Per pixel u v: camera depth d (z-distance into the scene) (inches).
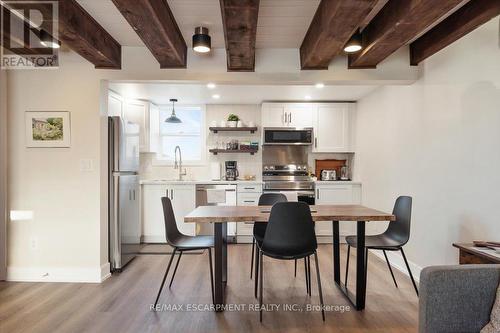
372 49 95.5
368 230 159.6
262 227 108.0
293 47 113.7
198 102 187.9
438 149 103.0
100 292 101.5
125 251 126.8
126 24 95.1
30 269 111.4
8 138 111.9
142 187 168.4
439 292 49.3
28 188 111.7
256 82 115.8
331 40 86.2
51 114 111.3
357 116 181.0
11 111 111.5
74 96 111.3
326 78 114.5
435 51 99.8
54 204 111.7
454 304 49.3
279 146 193.8
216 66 114.1
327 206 106.6
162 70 113.0
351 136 183.2
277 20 91.0
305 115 181.9
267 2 80.0
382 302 94.2
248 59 102.7
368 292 101.8
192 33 101.7
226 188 170.1
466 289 49.4
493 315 47.9
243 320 83.2
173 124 196.9
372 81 115.9
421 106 113.0
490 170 81.1
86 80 111.7
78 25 84.1
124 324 80.7
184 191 168.7
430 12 71.4
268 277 116.0
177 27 96.3
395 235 101.6
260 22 92.1
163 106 193.8
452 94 95.9
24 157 111.7
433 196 105.7
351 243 99.2
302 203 81.4
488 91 81.9
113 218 120.2
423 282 50.4
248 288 105.6
